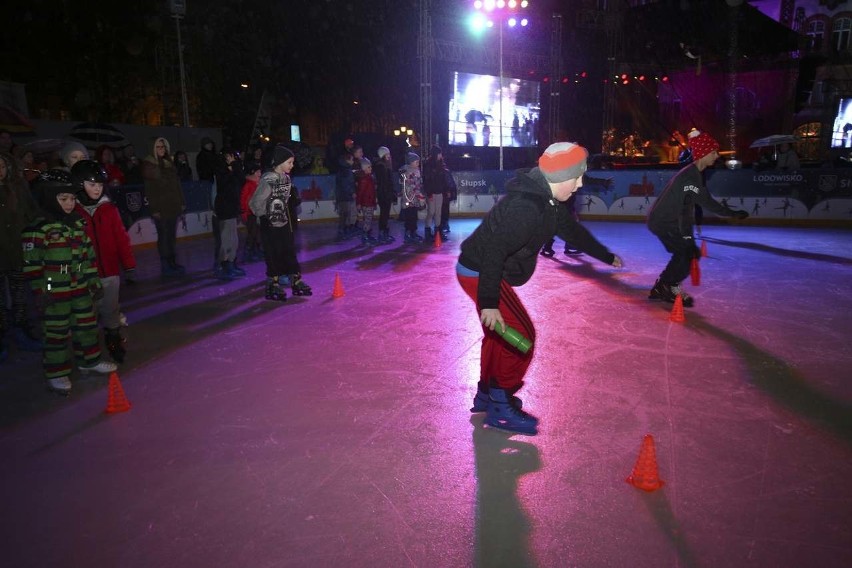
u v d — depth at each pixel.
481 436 3.44
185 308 6.57
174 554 2.43
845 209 12.84
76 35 20.69
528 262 3.30
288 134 25.27
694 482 2.90
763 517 2.61
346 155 12.34
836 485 2.86
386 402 3.94
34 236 4.01
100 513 2.73
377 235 13.07
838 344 5.00
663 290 6.50
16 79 20.17
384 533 2.54
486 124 20.86
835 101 22.20
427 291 7.28
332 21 23.55
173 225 8.58
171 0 16.17
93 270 4.33
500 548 2.43
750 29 21.11
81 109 21.48
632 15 22.59
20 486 2.97
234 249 8.22
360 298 6.94
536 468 3.06
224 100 24.53
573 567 2.30
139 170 11.67
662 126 23.95
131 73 22.64
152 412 3.84
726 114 22.94
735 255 9.62
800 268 8.45
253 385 4.28
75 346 4.45
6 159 5.07
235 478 3.01
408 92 23.05
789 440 3.32
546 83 21.77
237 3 23.56
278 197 6.66
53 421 3.73
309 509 2.73
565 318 5.93
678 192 6.08
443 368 4.58
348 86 24.34
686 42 21.77
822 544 2.42
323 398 4.02
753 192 13.70
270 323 5.91
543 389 4.11
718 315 5.98
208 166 13.20
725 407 3.78
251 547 2.46
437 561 2.36
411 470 3.06
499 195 16.81
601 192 15.51
